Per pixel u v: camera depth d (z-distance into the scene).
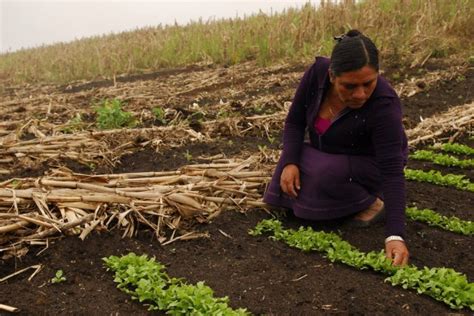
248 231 4.25
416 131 6.83
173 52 14.94
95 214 4.14
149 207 4.28
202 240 4.09
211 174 4.85
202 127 6.89
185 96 9.41
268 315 3.15
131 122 7.29
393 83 9.24
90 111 8.42
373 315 3.15
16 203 4.19
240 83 10.17
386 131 3.72
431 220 4.44
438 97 8.41
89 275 3.61
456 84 8.89
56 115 8.24
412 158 6.11
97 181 4.71
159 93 9.79
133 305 3.26
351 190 4.18
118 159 5.84
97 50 16.08
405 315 3.15
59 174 4.80
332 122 4.08
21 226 3.96
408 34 11.20
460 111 7.53
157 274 3.49
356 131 4.02
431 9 11.77
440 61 10.19
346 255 3.76
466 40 11.28
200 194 4.59
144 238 4.09
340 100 4.01
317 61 4.10
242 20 15.95
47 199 4.22
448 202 4.92
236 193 4.67
